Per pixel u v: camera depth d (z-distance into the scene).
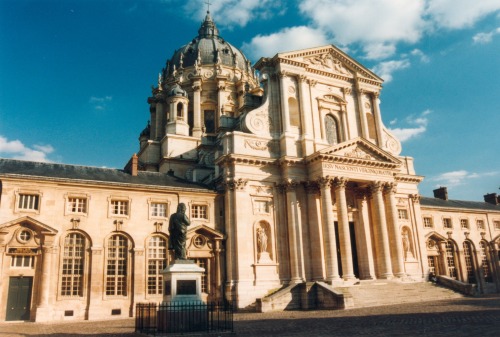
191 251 35.72
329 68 44.28
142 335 17.53
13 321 29.53
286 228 37.88
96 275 32.50
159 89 63.81
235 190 36.56
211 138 55.78
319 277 36.47
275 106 41.03
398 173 44.91
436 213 50.47
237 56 68.12
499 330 15.34
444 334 15.01
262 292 35.22
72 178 33.44
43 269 30.70
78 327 24.25
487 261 53.12
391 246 39.94
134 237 34.41
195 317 17.72
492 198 62.22
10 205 30.97
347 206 41.88
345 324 19.95
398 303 32.91
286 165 38.31
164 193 36.44
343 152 38.81
